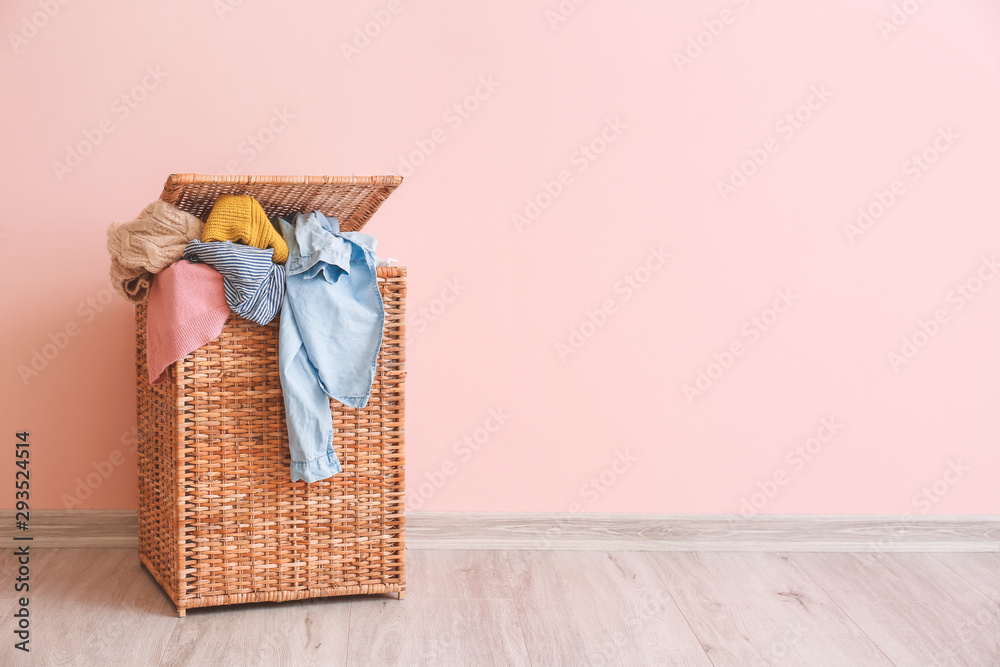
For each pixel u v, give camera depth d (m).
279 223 1.64
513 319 1.89
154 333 1.44
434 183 1.86
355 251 1.47
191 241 1.42
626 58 1.88
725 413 1.93
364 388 1.47
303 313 1.43
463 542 1.90
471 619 1.49
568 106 1.88
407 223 1.86
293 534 1.49
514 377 1.90
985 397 1.97
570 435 1.91
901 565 1.87
